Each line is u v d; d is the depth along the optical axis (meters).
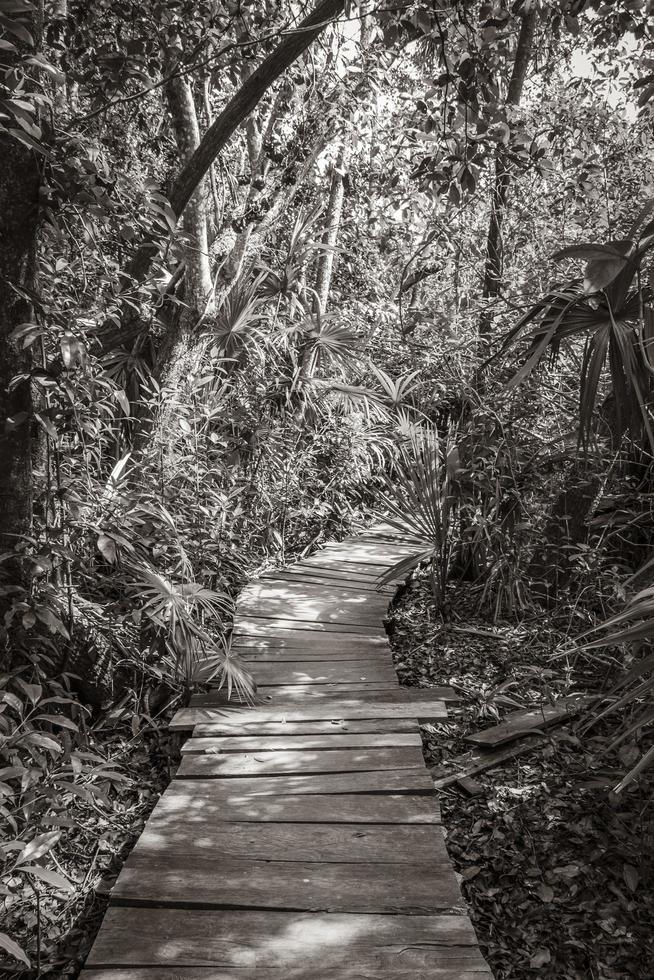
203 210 5.27
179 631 3.62
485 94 4.05
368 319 8.69
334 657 4.40
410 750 3.25
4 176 2.87
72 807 3.11
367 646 4.56
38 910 2.36
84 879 2.76
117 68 4.00
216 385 5.85
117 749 3.52
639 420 2.89
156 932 2.17
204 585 4.87
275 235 8.16
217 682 4.08
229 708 3.72
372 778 3.01
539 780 3.18
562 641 4.36
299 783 2.99
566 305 2.77
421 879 2.39
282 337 6.31
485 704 3.71
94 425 3.59
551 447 4.90
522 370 2.68
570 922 2.49
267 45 5.06
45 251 3.46
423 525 5.18
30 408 3.13
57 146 2.96
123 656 3.75
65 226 3.20
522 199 6.38
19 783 3.02
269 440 5.94
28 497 3.22
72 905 2.63
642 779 2.99
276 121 6.73
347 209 9.17
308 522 7.01
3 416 3.09
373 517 7.89
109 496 3.66
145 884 2.36
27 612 3.03
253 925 2.20
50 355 3.19
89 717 3.61
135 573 3.73
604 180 6.73
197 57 4.80
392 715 3.60
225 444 5.46
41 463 3.33
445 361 6.11
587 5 4.78
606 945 2.40
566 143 6.84
